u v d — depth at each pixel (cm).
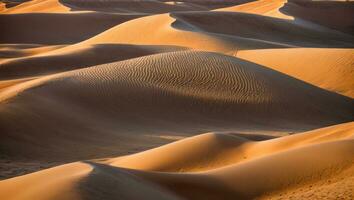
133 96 5653
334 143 2333
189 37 10362
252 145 3072
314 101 6150
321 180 2048
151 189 1823
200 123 5388
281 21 14988
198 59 6712
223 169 2247
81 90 5478
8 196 1689
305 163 2188
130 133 4766
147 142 4450
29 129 4262
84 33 16938
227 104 5791
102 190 1597
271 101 5919
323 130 3194
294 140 3047
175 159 2978
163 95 5781
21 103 4681
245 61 7012
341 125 3241
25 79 7312
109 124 4969
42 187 1628
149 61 6594
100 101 5394
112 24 17450
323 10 19138
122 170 1975
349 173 2036
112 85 5741
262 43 10469
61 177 1683
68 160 3762
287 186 2069
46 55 9119
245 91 6041
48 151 3966
